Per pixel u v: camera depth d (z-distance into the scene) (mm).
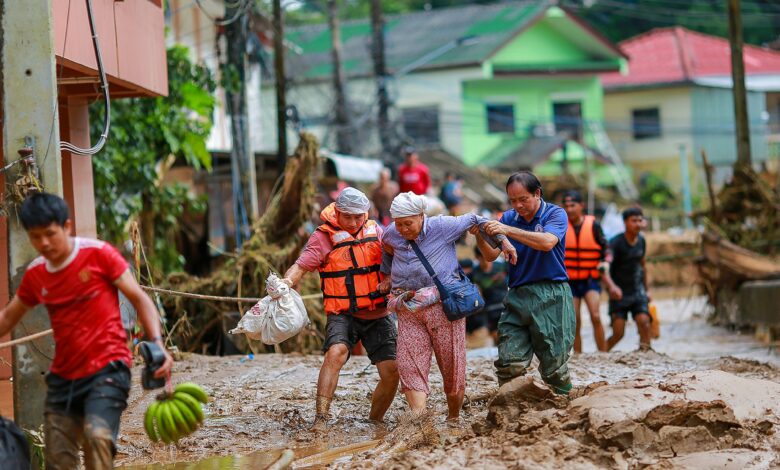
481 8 91062
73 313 11484
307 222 28719
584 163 83750
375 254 16969
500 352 16469
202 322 27609
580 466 13023
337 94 64312
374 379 21547
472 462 13289
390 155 65375
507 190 16391
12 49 14383
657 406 14000
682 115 92312
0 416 12211
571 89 87125
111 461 11359
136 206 31141
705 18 102125
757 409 15203
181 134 32875
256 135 59594
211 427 17156
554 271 16297
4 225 22078
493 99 84500
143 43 24234
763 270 34906
